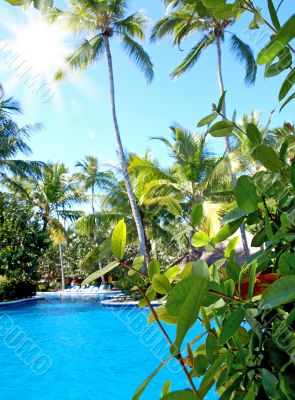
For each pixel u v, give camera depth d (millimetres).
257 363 666
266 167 875
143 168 17109
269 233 773
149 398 4426
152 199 15984
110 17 18172
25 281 18516
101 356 7949
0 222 15930
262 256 825
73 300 19047
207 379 606
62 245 30422
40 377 6590
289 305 698
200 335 743
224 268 899
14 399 5574
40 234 16328
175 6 16969
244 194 801
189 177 15805
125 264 775
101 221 20234
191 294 533
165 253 22688
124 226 779
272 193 920
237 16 856
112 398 5484
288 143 931
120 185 21422
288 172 874
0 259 15469
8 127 19953
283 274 677
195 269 667
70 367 7168
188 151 15836
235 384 646
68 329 11344
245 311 651
